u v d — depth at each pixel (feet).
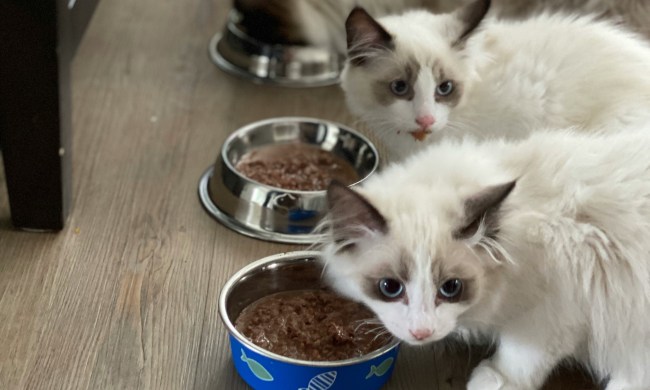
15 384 1.87
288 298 2.06
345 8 3.19
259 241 2.39
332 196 1.69
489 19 2.45
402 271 1.68
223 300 1.91
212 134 2.87
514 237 1.74
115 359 1.96
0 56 2.09
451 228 1.68
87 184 2.55
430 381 1.98
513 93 2.33
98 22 3.52
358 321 1.97
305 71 3.26
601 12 2.98
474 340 2.07
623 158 1.84
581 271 1.77
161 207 2.49
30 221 2.32
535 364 1.88
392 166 2.04
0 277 2.16
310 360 1.88
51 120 2.19
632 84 2.27
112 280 2.19
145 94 3.06
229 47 3.35
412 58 2.29
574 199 1.79
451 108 2.33
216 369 1.96
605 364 1.91
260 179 2.54
